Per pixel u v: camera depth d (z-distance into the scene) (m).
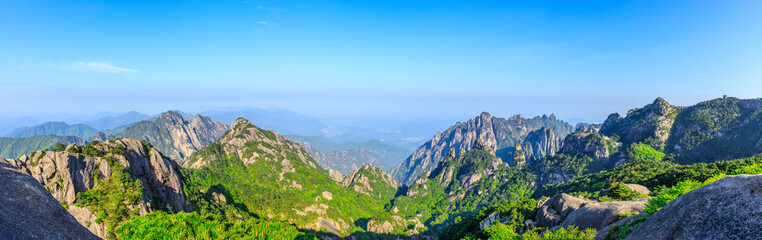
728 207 10.81
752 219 9.84
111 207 77.62
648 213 35.97
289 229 26.47
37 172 73.50
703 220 11.27
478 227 115.62
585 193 154.50
